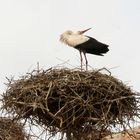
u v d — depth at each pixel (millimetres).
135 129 19359
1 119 22344
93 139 16312
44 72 16266
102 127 15906
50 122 16375
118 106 15867
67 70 16188
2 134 22328
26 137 22094
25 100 15844
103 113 15648
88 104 15508
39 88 15797
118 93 15969
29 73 16406
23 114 16094
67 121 15852
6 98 16359
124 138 18750
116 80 16312
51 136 16406
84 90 15750
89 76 15992
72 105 15523
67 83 15727
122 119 16062
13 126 22156
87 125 16094
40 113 16219
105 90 15797
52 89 15680
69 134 16250
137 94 16375
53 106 16031
